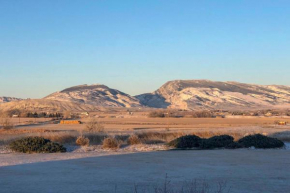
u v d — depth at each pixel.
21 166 21.23
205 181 16.75
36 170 19.78
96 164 22.22
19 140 29.80
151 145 34.84
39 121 101.31
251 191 14.62
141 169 20.27
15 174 18.42
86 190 14.57
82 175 18.22
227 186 15.62
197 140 33.53
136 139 36.22
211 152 29.64
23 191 14.35
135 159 24.69
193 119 113.62
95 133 42.47
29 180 16.78
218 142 33.19
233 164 22.56
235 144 33.31
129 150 31.16
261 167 21.30
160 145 34.84
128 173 18.88
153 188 14.92
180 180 17.02
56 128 65.25
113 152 29.38
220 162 23.47
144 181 16.64
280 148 33.50
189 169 20.38
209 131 49.22
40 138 30.23
